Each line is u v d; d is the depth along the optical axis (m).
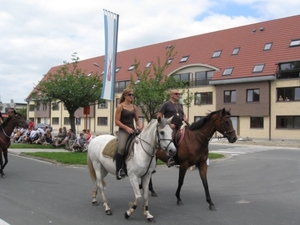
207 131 7.42
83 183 10.33
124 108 6.66
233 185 10.22
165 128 6.03
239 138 34.09
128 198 8.29
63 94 21.53
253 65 35.53
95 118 52.34
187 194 8.83
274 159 17.47
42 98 23.11
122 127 6.48
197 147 7.40
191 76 40.53
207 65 38.59
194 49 43.66
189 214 6.82
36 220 6.34
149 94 14.88
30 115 68.31
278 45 35.66
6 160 11.46
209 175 12.27
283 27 37.47
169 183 10.52
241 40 39.94
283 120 33.34
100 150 7.10
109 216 6.66
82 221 6.31
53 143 22.69
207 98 39.22
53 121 61.81
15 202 7.77
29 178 11.16
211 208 7.14
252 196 8.62
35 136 25.36
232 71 36.69
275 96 33.62
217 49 41.00
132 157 6.32
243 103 35.72
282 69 33.78
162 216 6.68
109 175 11.86
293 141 32.22
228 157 18.58
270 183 10.58
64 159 15.38
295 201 8.05
